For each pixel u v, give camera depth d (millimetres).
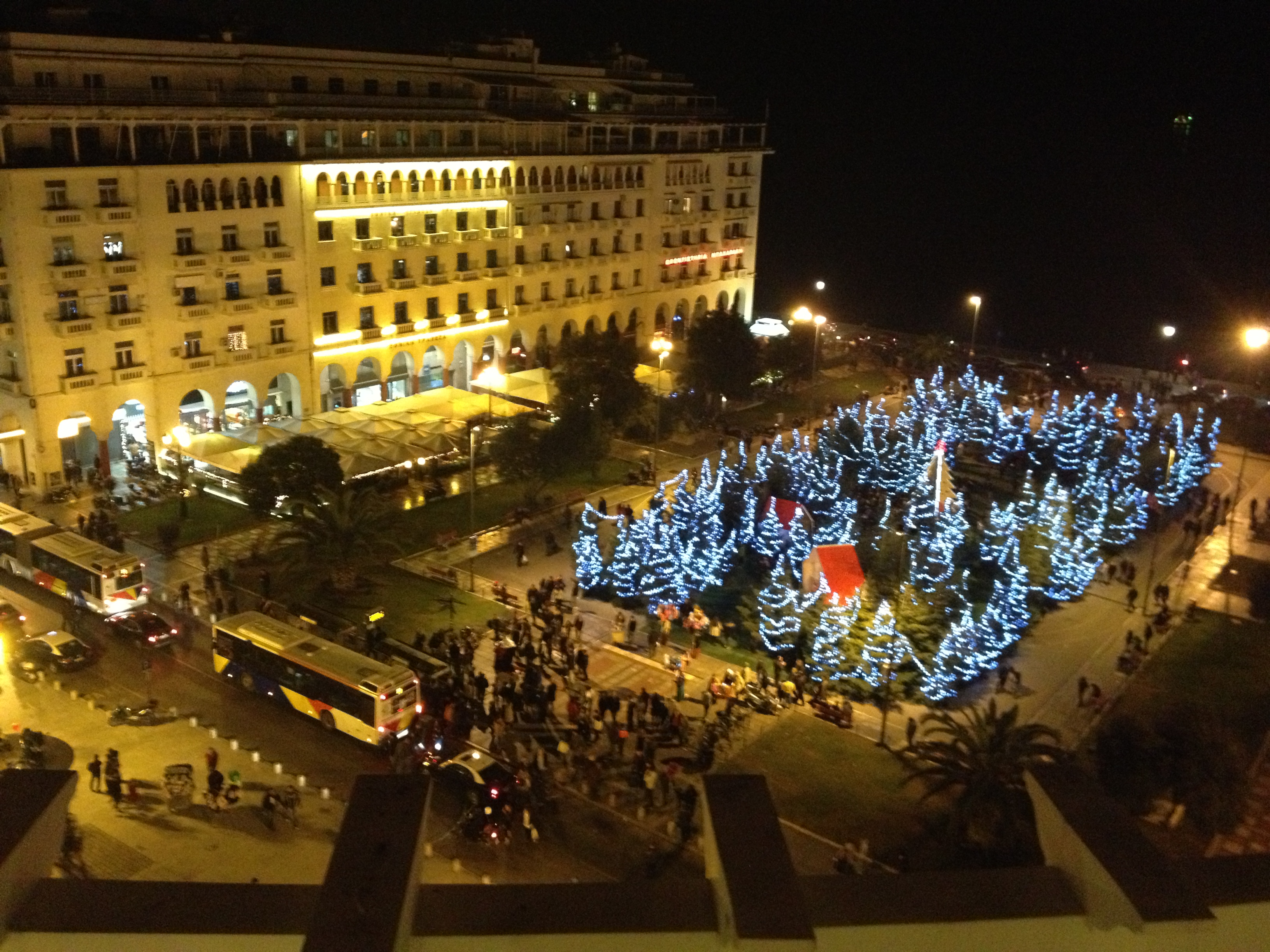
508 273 86562
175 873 30047
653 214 100688
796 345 97438
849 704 40312
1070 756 30953
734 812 6605
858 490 65125
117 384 63156
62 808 6605
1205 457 73375
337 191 73062
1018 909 6426
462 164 80812
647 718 39438
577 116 91062
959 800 30969
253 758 36219
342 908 5773
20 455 62031
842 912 6355
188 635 45781
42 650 41344
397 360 81875
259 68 69250
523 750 36281
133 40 62781
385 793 6648
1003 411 82875
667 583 51438
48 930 6016
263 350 70250
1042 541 53625
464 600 51031
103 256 61312
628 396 76875
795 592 46125
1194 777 33469
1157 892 6234
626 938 6129
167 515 60344
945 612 46000
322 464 57844
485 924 6152
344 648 39094
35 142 57906
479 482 69375
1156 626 49594
